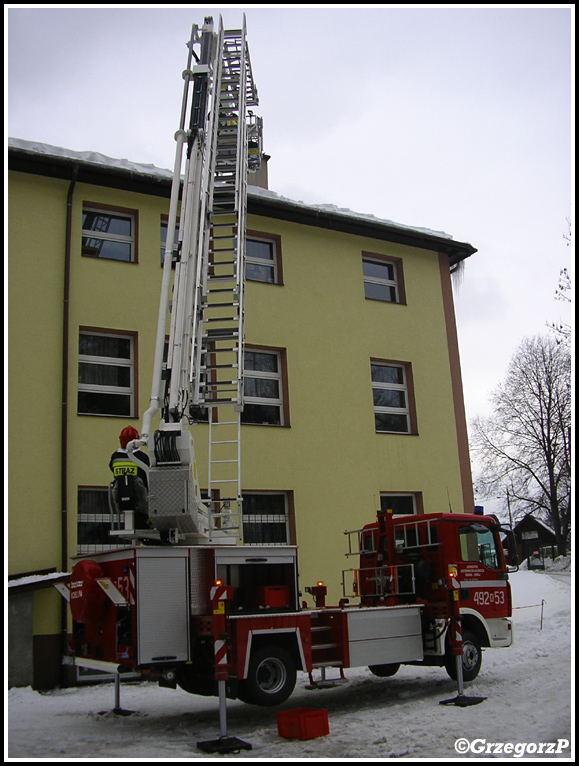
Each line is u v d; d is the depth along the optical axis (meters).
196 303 9.04
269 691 7.78
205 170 9.79
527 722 7.11
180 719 8.34
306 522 14.81
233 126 11.08
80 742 6.96
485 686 9.45
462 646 8.79
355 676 11.26
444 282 18.58
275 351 15.73
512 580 23.75
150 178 14.17
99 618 7.70
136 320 13.90
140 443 7.82
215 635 7.02
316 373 15.80
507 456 40.50
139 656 7.18
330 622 8.73
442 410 17.56
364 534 11.16
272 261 16.30
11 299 12.79
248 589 8.19
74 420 12.88
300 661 8.09
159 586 7.48
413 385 17.31
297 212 16.11
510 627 10.34
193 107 9.95
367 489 15.81
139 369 13.72
